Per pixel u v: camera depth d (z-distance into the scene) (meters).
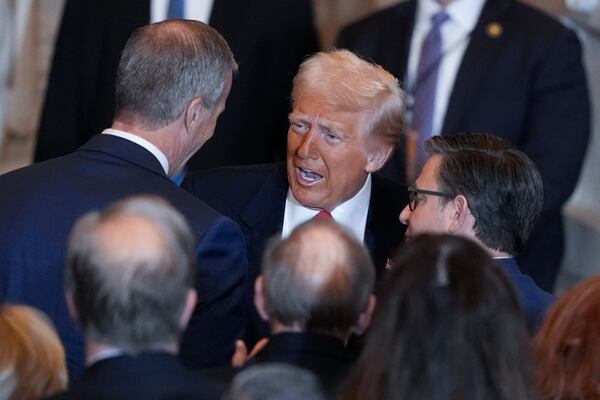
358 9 14.45
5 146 14.43
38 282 6.25
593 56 12.96
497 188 6.57
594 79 12.99
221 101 6.73
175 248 4.87
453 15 10.75
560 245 11.23
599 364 5.01
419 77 10.77
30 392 4.87
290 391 4.21
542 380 5.09
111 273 4.76
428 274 4.63
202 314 6.28
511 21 10.81
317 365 4.99
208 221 6.32
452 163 6.67
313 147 7.03
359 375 4.63
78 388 4.73
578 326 5.08
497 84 10.66
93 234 4.86
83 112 10.73
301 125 7.10
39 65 14.60
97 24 10.63
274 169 7.62
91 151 6.55
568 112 10.73
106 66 10.59
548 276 11.21
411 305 4.59
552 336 5.13
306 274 5.00
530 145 10.73
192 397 4.77
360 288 5.07
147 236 4.85
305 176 7.16
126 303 4.75
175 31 6.59
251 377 4.24
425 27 10.85
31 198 6.35
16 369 4.84
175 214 5.03
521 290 6.48
